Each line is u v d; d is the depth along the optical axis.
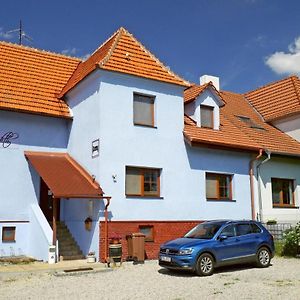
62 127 19.56
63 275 13.13
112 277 12.87
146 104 18.16
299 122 24.03
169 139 18.36
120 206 16.50
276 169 22.11
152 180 17.84
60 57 22.47
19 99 18.28
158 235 17.31
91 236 16.30
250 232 14.50
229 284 11.50
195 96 20.06
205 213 18.95
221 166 19.92
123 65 17.58
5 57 20.42
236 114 24.91
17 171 17.91
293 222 21.84
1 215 17.23
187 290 10.77
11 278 12.83
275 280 12.04
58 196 14.87
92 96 17.44
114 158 16.67
